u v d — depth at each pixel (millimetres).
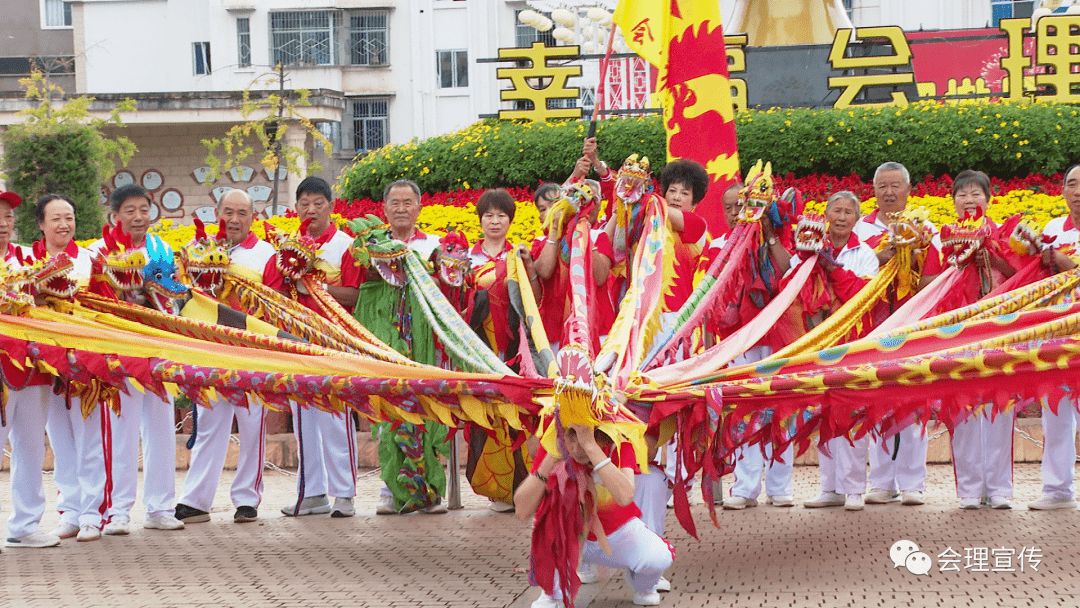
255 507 7617
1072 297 6387
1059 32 13523
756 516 7359
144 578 5906
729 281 6859
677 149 8867
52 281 6645
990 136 11875
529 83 15750
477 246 8008
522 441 5828
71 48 41406
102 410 6984
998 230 7074
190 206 31172
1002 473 7352
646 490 5656
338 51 33938
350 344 6766
